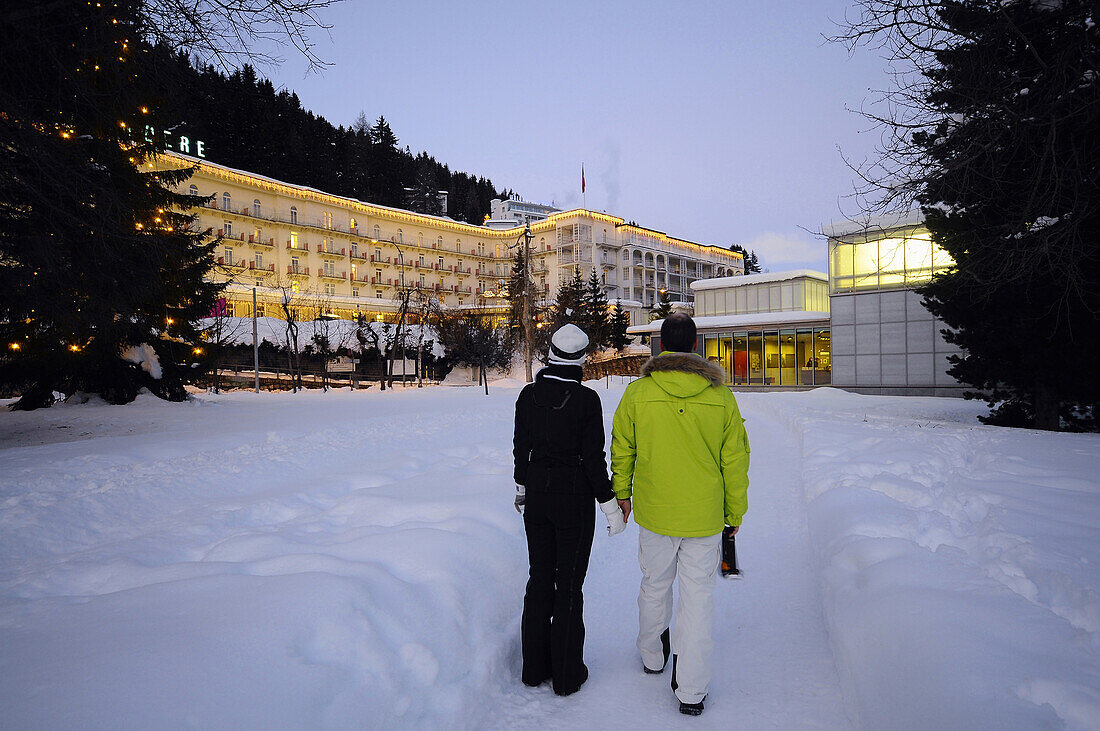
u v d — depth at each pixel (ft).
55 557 14.16
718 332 136.46
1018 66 28.91
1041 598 9.14
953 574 9.86
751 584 13.56
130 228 41.27
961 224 37.83
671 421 9.34
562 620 9.62
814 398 87.04
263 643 7.57
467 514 14.56
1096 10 26.02
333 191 318.65
